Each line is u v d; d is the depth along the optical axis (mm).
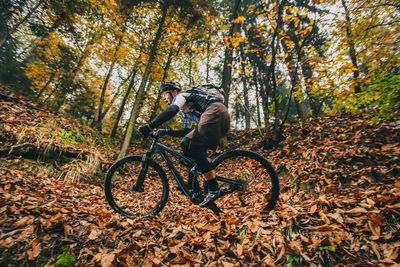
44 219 1511
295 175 2904
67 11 6297
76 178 3584
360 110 4473
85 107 9656
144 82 5715
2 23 8109
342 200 1839
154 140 2066
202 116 1714
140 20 5805
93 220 1745
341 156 2703
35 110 5129
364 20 3391
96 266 1216
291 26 5648
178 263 1337
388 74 2748
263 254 1406
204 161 1716
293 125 5480
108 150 5969
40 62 8359
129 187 2361
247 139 6566
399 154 2330
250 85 11992
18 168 3064
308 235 1517
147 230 1752
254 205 2213
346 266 1194
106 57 7605
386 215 1496
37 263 1140
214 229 1713
